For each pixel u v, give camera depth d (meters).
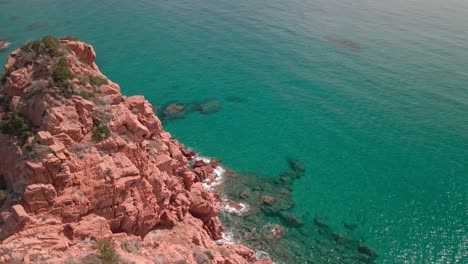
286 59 100.69
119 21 116.50
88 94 36.88
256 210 57.66
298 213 57.94
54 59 36.09
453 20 127.44
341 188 63.41
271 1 136.75
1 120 35.25
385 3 142.75
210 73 94.00
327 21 122.69
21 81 35.59
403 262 50.94
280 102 84.88
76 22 113.75
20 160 32.56
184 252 36.97
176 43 106.31
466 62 100.69
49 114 33.16
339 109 83.06
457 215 58.47
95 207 33.69
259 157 69.75
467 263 50.62
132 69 93.62
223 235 52.69
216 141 73.06
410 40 111.88
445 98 86.81
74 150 33.59
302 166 67.94
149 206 38.62
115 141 36.09
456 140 75.06
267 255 51.00
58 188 32.16
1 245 28.16
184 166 48.19
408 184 64.62
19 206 30.48
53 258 28.11
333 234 54.78
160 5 129.38
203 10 126.75
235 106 83.19
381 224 56.72
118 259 30.02
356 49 105.94
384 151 72.00
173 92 86.50
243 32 113.38
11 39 101.06
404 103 85.06
